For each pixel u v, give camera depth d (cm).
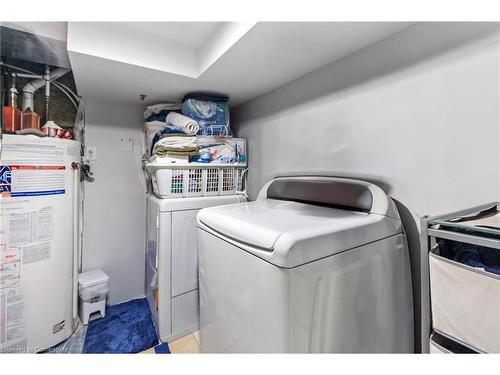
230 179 191
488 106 81
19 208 144
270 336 72
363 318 86
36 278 151
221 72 142
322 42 112
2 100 156
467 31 85
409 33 101
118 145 210
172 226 162
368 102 117
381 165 112
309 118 148
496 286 58
